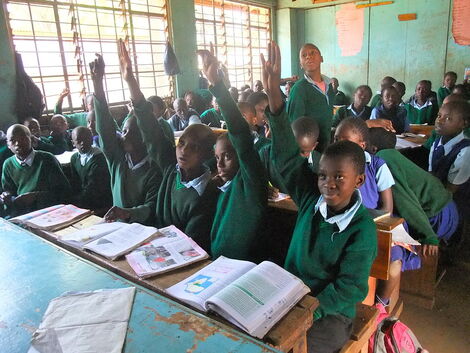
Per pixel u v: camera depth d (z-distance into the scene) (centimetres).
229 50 805
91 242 133
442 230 226
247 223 153
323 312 121
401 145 322
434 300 230
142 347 74
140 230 141
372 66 855
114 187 213
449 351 189
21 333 80
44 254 116
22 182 280
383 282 189
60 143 411
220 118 495
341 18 863
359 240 124
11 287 98
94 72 198
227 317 87
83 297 91
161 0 651
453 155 258
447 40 766
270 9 888
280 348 81
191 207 172
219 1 764
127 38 607
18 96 478
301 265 134
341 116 431
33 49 499
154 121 194
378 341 155
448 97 365
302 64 280
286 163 142
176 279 109
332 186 124
